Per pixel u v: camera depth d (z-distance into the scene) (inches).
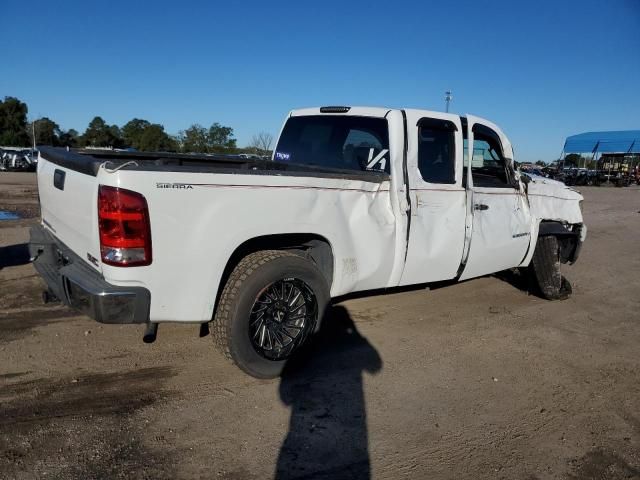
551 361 183.3
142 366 161.2
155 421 131.9
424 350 186.2
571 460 125.9
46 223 181.5
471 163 202.2
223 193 134.8
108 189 122.5
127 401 140.6
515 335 206.5
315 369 166.1
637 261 375.9
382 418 139.7
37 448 117.9
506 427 138.8
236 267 146.0
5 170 1378.0
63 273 135.6
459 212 197.6
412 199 179.8
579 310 245.4
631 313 245.1
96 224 127.9
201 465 116.0
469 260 206.8
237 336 142.7
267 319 149.6
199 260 133.3
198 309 136.9
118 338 180.4
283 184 145.1
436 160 190.9
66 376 152.3
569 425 141.6
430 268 192.2
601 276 320.5
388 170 178.7
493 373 171.0
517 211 228.7
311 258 167.0
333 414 140.1
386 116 181.8
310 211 151.7
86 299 127.8
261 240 154.6
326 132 208.5
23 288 228.7
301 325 156.6
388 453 124.6
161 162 193.0
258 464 117.6
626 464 125.6
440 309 234.1
